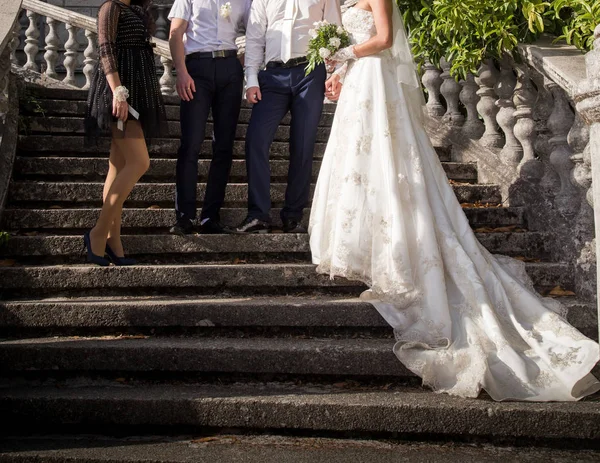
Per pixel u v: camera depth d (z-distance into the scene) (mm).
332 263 4086
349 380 3557
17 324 3883
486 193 5527
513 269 4199
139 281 4262
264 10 4992
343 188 4160
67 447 3047
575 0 4238
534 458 2953
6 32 4750
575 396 3266
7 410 3256
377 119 4188
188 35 5023
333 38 4352
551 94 4766
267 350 3531
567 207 4477
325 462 2846
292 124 4902
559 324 3625
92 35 8469
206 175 5711
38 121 6227
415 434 3146
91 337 3895
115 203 4359
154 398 3238
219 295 4293
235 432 3223
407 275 3793
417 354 3451
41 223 4875
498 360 3422
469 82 6145
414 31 5840
